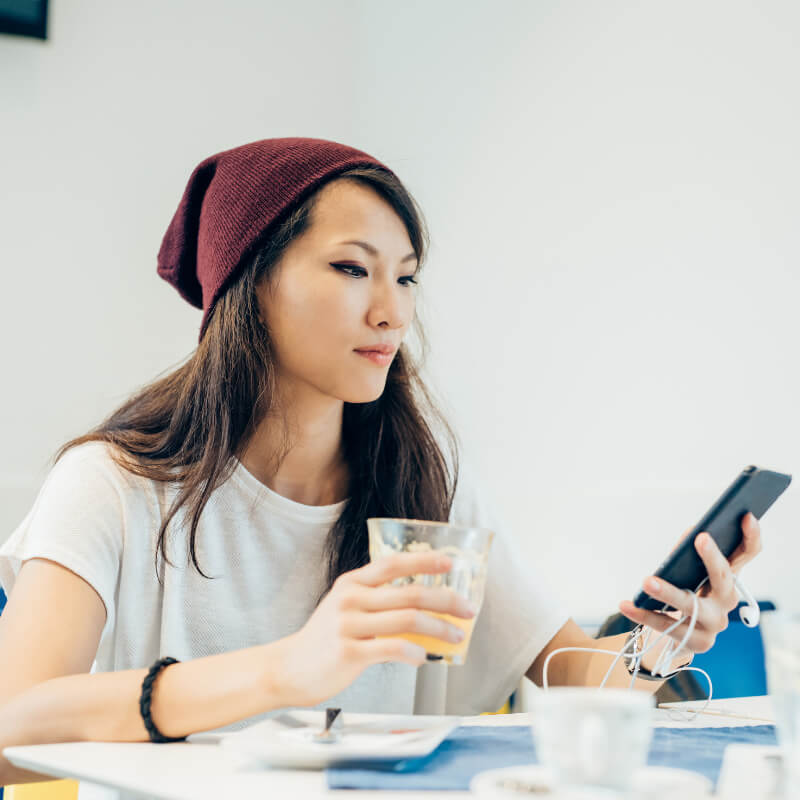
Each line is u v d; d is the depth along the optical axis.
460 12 2.23
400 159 2.17
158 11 1.97
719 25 2.42
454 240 2.19
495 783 0.53
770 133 2.45
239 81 2.04
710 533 0.89
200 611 1.14
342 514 1.21
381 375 1.11
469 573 0.69
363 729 0.75
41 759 0.68
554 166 2.28
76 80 1.89
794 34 2.48
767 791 0.54
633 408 2.30
